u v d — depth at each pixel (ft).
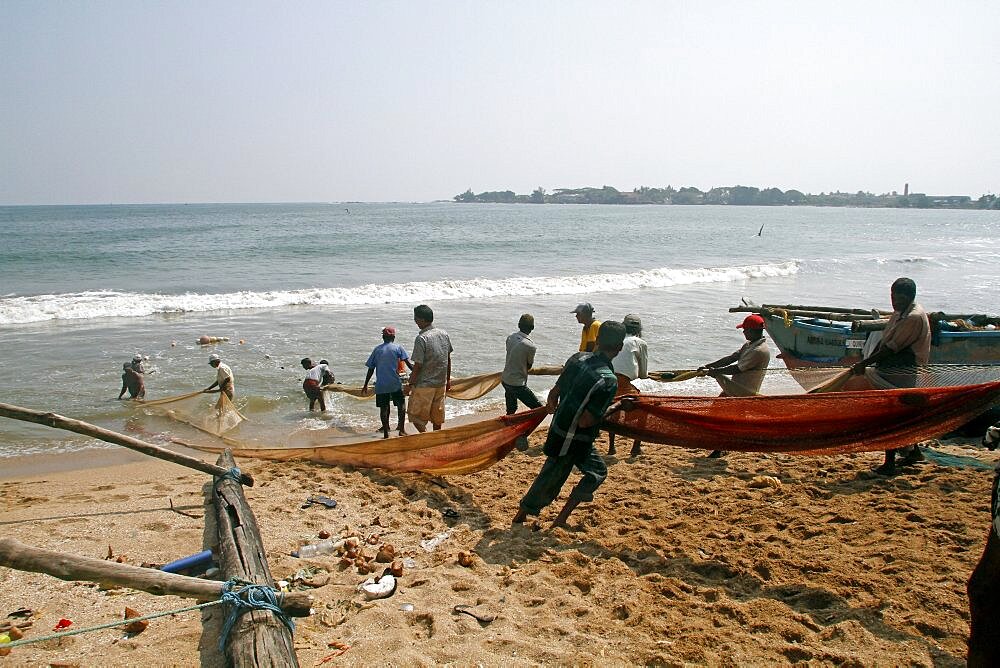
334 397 40.78
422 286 84.84
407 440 25.67
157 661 13.41
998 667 9.07
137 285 89.35
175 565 17.13
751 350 27.73
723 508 22.16
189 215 448.65
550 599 16.03
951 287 97.50
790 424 21.45
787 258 145.07
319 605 15.79
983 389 20.40
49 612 15.23
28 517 21.34
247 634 12.68
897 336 24.86
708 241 206.08
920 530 19.45
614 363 27.81
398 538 20.02
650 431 22.61
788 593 16.33
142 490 24.56
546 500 20.49
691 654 13.58
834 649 13.83
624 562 18.26
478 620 15.15
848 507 21.75
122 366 46.11
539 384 43.39
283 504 22.67
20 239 185.68
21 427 33.71
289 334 57.67
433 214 495.00
